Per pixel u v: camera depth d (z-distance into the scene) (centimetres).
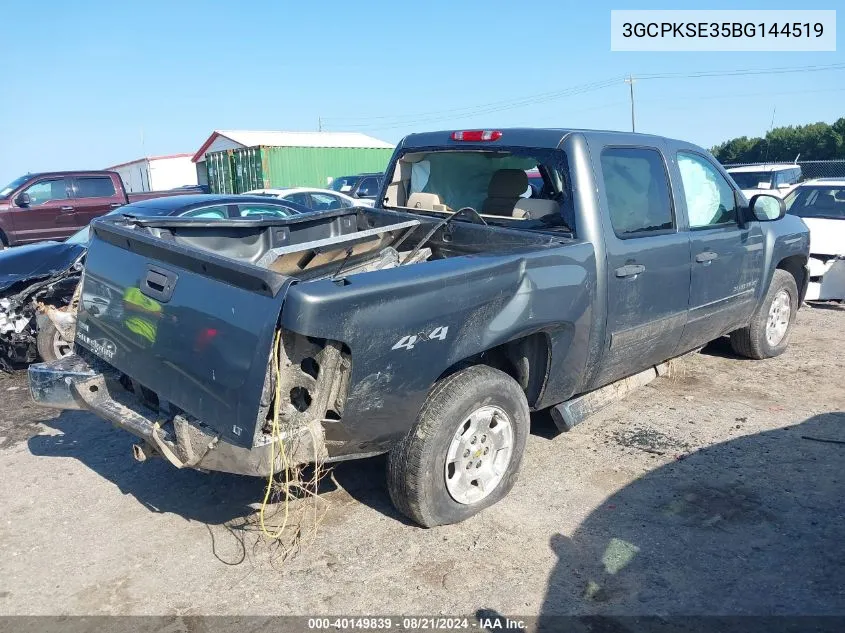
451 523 368
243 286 294
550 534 361
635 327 438
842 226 916
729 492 403
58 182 1547
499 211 480
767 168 1641
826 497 396
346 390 301
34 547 359
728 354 672
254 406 284
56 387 375
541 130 432
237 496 409
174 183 3888
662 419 512
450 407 342
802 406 537
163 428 335
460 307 329
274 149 2594
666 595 312
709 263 496
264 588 321
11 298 621
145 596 317
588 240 400
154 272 329
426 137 502
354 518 380
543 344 395
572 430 494
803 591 314
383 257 430
